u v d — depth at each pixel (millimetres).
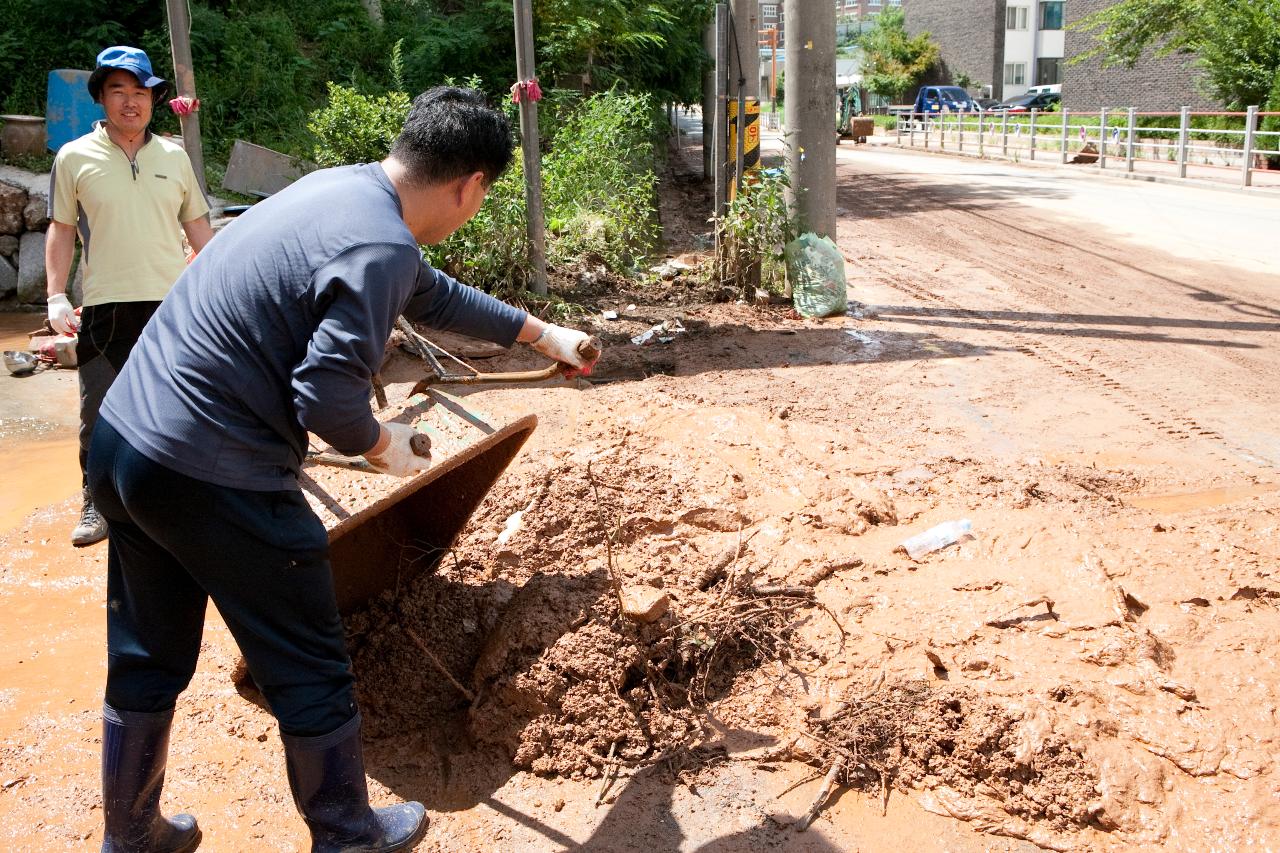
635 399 5785
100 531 4551
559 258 9031
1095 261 10359
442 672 3369
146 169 4293
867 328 7648
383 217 2283
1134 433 5426
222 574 2346
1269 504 4363
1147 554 3695
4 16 12742
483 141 2424
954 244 11547
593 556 3805
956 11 52281
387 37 15320
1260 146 21938
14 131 10250
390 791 3016
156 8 13562
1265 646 3180
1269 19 23312
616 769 3014
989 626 3307
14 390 6793
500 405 5785
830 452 4945
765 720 3139
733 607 3459
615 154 10719
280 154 10109
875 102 53906
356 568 3602
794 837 2746
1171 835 2629
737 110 8492
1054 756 2807
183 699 3391
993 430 5457
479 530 4020
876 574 3676
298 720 2432
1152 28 25781
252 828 2846
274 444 2354
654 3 15078
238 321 2254
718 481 4379
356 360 2193
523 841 2773
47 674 3568
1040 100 42625
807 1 7879
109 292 4262
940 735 2941
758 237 8336
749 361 6777
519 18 7367
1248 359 6770
